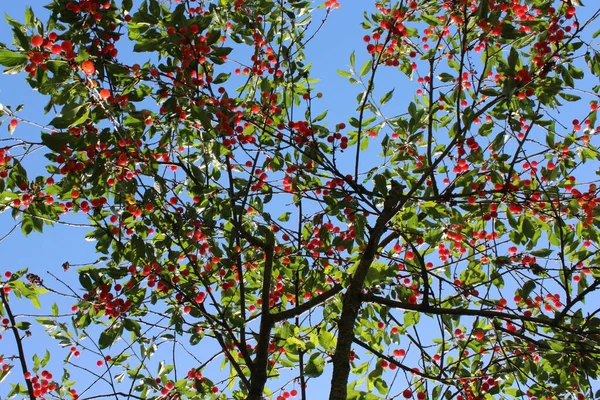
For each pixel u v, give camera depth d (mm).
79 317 5938
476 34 6422
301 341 5977
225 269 6840
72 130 5406
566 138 6281
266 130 6504
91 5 5523
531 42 6410
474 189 6328
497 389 6199
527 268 6012
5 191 5867
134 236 5934
